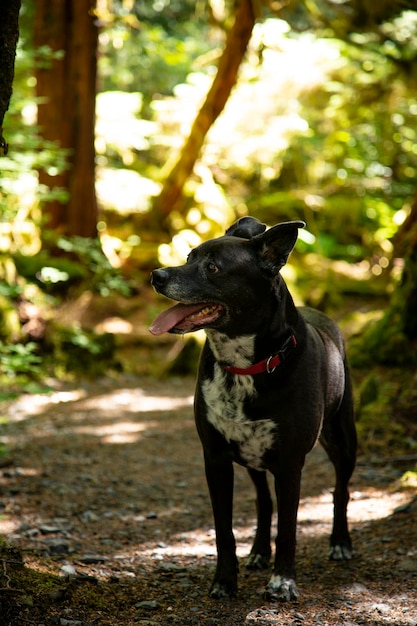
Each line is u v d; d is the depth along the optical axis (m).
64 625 3.21
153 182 12.19
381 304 11.12
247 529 4.80
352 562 4.14
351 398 4.29
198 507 5.26
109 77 14.55
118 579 3.88
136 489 5.60
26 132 8.08
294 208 13.28
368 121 13.23
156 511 5.17
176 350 9.58
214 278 3.46
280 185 14.29
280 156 13.74
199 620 3.42
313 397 3.66
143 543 4.54
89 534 4.67
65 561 4.09
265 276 3.50
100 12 10.65
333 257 12.97
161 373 9.25
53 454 6.31
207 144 12.96
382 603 3.58
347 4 11.16
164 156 13.82
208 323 3.49
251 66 13.15
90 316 9.73
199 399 3.68
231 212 12.39
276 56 13.05
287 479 3.66
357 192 14.02
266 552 4.15
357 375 6.96
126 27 14.18
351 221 13.31
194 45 15.30
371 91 12.41
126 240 11.36
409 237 7.39
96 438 6.81
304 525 4.75
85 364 8.95
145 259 10.95
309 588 3.79
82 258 10.30
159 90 14.99
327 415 3.99
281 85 12.97
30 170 8.21
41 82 10.13
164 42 14.77
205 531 4.78
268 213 13.19
